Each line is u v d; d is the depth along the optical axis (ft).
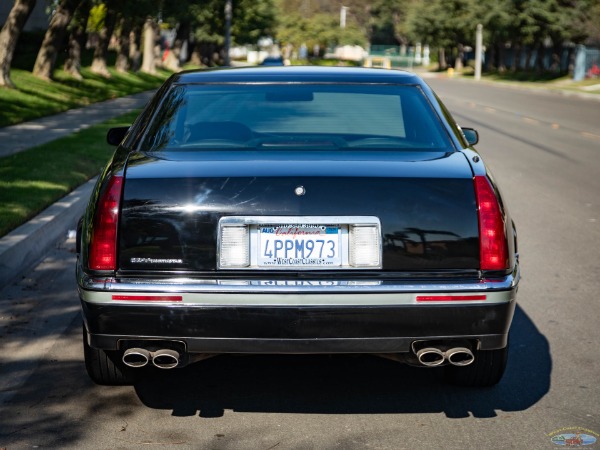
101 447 12.35
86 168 37.99
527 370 15.79
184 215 12.22
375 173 12.44
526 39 214.28
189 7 133.28
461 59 319.47
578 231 29.22
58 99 78.23
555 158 51.21
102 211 12.34
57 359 16.22
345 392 14.67
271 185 12.28
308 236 12.24
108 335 12.30
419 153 13.60
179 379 15.20
